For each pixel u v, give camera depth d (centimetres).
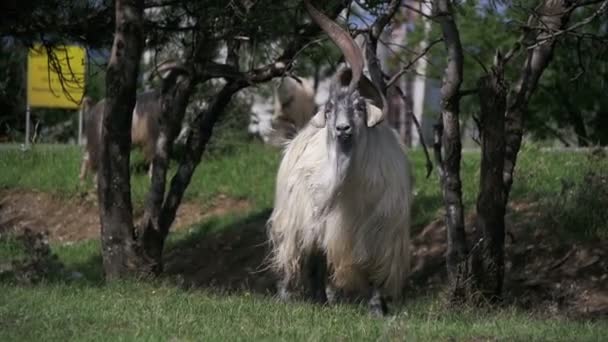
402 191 2153
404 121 5866
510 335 1792
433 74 4947
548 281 2842
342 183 2078
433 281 2997
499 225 2370
